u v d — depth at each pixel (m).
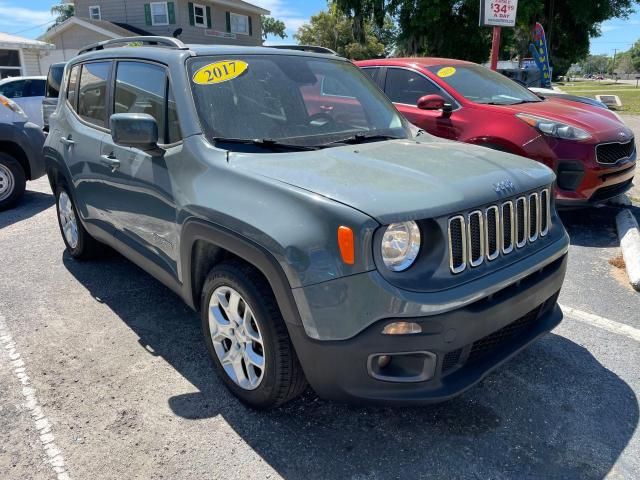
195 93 3.02
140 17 28.02
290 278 2.26
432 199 2.25
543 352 3.32
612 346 3.40
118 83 3.69
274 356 2.47
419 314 2.14
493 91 6.39
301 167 2.55
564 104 6.30
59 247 5.35
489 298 2.38
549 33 22.22
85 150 3.97
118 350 3.37
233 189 2.57
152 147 2.97
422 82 6.39
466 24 19.95
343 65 3.92
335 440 2.56
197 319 3.78
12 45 21.17
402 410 2.78
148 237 3.31
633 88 51.12
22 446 2.52
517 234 2.60
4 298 4.12
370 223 2.11
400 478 2.33
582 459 2.44
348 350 2.21
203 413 2.76
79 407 2.81
